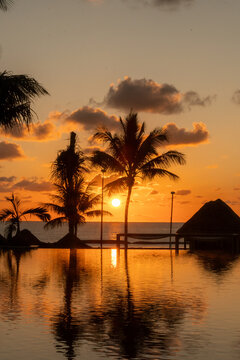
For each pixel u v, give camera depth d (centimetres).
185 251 3409
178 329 966
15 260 2541
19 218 3566
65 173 3666
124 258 2698
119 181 3575
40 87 1427
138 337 899
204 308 1191
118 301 1289
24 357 767
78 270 2052
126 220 3603
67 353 791
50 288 1515
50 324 1004
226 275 1880
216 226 3762
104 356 773
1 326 984
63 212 3656
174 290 1489
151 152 3509
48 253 3097
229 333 930
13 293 1412
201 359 757
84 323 1017
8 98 1408
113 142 3547
